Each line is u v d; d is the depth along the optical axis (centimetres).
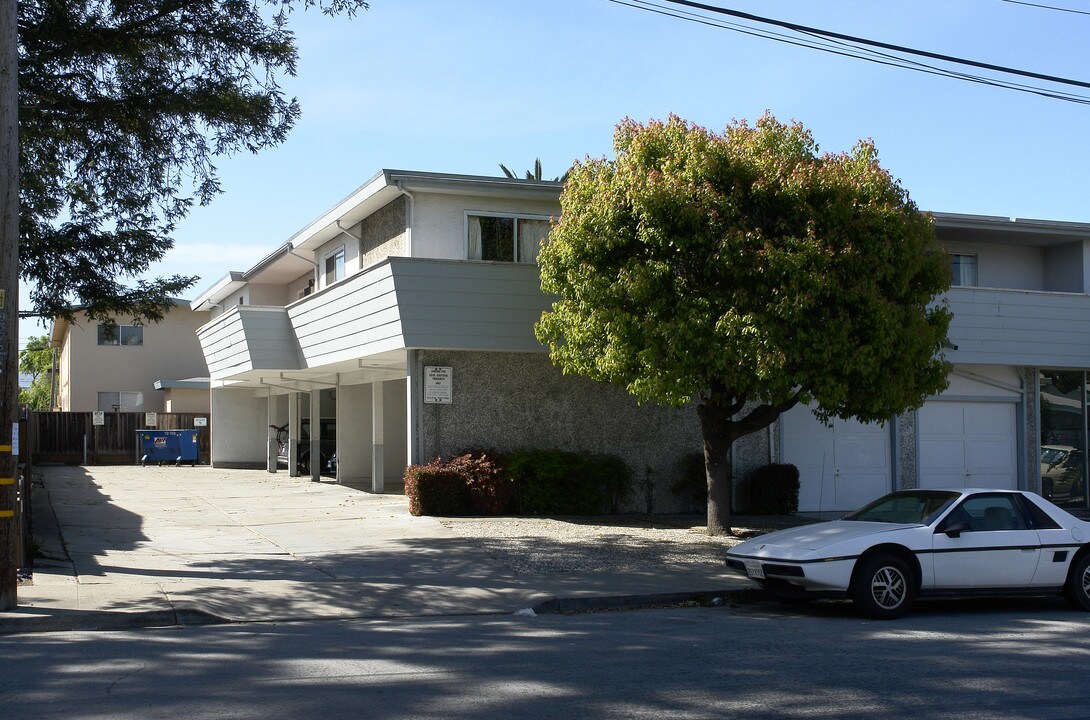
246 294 3159
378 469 2242
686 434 2023
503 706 692
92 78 1445
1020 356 2134
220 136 1512
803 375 1347
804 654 887
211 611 1049
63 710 666
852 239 1391
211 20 1439
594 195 1486
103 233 1513
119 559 1334
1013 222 2219
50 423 3456
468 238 1884
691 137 1429
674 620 1078
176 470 3125
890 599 1085
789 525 1819
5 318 1017
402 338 1738
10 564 1009
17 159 1038
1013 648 923
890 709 701
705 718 671
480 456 1819
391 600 1138
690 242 1383
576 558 1409
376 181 1875
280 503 2022
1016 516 1149
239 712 668
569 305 1560
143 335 4047
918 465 2217
